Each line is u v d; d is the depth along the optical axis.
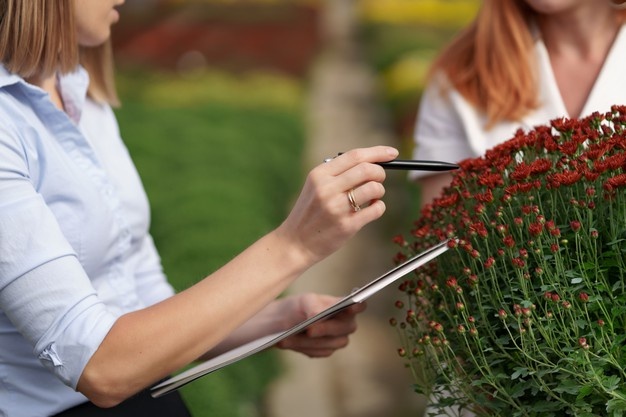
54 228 1.21
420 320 1.29
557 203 1.23
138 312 1.21
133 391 1.20
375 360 3.67
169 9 21.92
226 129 7.16
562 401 1.13
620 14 1.58
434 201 1.37
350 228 1.19
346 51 15.52
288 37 16.23
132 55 13.07
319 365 3.65
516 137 1.35
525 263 1.14
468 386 1.22
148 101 9.28
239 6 22.78
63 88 1.42
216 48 14.10
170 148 6.35
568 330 1.13
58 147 1.29
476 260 1.25
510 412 1.19
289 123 8.06
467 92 1.62
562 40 1.60
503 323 1.18
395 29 15.87
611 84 1.54
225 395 2.81
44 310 1.19
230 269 1.21
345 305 1.21
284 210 5.78
